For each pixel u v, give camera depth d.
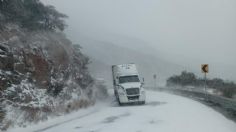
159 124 13.80
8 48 17.28
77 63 27.75
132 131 12.48
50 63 20.88
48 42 23.75
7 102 14.40
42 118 16.00
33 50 19.81
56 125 15.12
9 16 21.70
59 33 29.25
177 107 20.30
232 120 14.25
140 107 22.02
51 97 18.39
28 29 23.00
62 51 24.62
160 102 24.94
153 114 17.39
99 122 15.39
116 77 27.34
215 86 35.47
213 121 13.98
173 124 13.59
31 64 18.39
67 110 19.08
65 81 21.75
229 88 24.94
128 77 26.67
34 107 15.85
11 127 13.62
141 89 24.88
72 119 17.17
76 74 25.34
